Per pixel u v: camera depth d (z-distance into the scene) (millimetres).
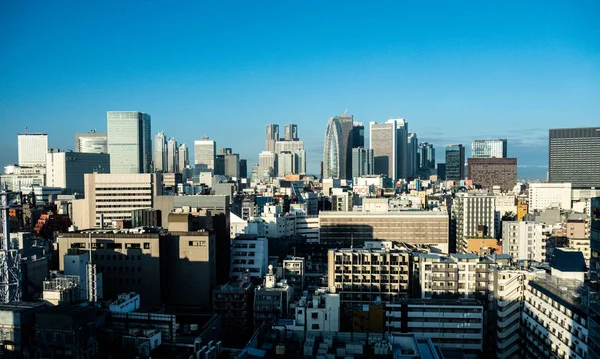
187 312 184875
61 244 193125
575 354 128500
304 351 115562
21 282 137500
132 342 115938
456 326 164750
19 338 98438
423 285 188375
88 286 148500
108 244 191375
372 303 176375
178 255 195375
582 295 135125
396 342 123625
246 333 184125
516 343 163500
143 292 188500
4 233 129625
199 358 112562
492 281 170625
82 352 98812
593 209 145625
